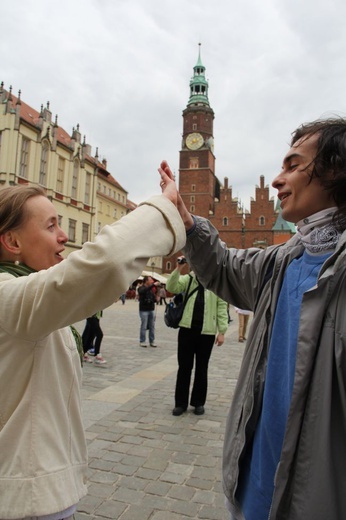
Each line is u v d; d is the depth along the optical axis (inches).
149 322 414.3
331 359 47.9
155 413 195.8
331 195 57.1
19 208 52.0
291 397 49.4
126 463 140.9
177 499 118.3
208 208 2503.7
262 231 2343.8
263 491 54.1
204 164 2556.6
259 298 66.7
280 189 62.5
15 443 47.0
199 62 2728.8
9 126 1201.4
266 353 59.8
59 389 51.1
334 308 49.0
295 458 48.3
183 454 149.5
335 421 47.0
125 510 112.0
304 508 45.8
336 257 49.9
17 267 52.1
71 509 49.8
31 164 1264.8
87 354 338.3
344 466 46.0
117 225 42.4
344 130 56.4
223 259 73.1
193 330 196.1
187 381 198.2
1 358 46.9
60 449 49.7
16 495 45.4
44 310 40.9
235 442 61.3
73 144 1457.9
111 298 40.9
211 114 2645.2
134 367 304.0
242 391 63.5
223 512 112.1
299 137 62.1
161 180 52.7
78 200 1503.4
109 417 188.1
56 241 53.9
